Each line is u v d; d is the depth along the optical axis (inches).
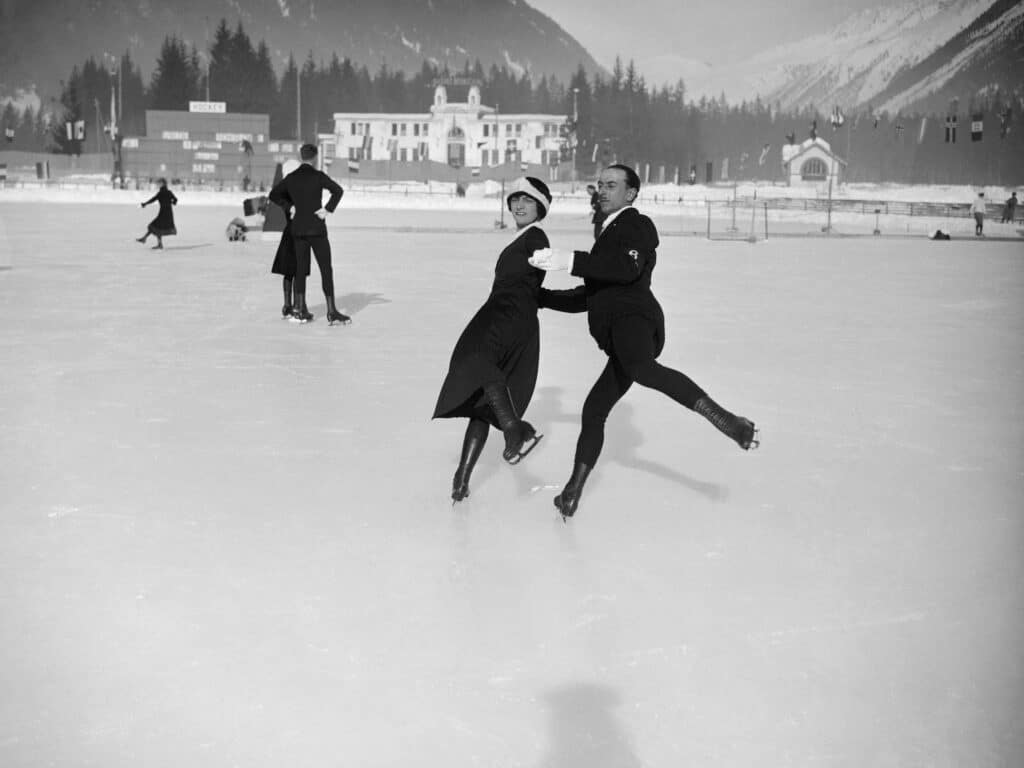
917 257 963.3
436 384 309.1
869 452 234.5
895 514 187.8
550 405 284.5
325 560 160.6
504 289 188.7
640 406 284.4
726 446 239.6
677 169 6013.8
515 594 146.9
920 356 375.9
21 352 356.2
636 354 173.2
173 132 3752.5
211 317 454.3
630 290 179.2
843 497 198.7
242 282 606.9
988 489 204.5
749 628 135.4
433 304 515.8
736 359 365.1
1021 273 775.1
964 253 1032.2
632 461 225.1
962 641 131.5
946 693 117.1
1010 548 168.7
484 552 165.3
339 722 110.2
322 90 6624.0
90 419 257.9
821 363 358.3
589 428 182.9
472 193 3181.6
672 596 146.7
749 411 278.2
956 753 104.7
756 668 123.6
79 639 130.2
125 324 428.1
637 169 5625.0
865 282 688.4
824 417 271.6
